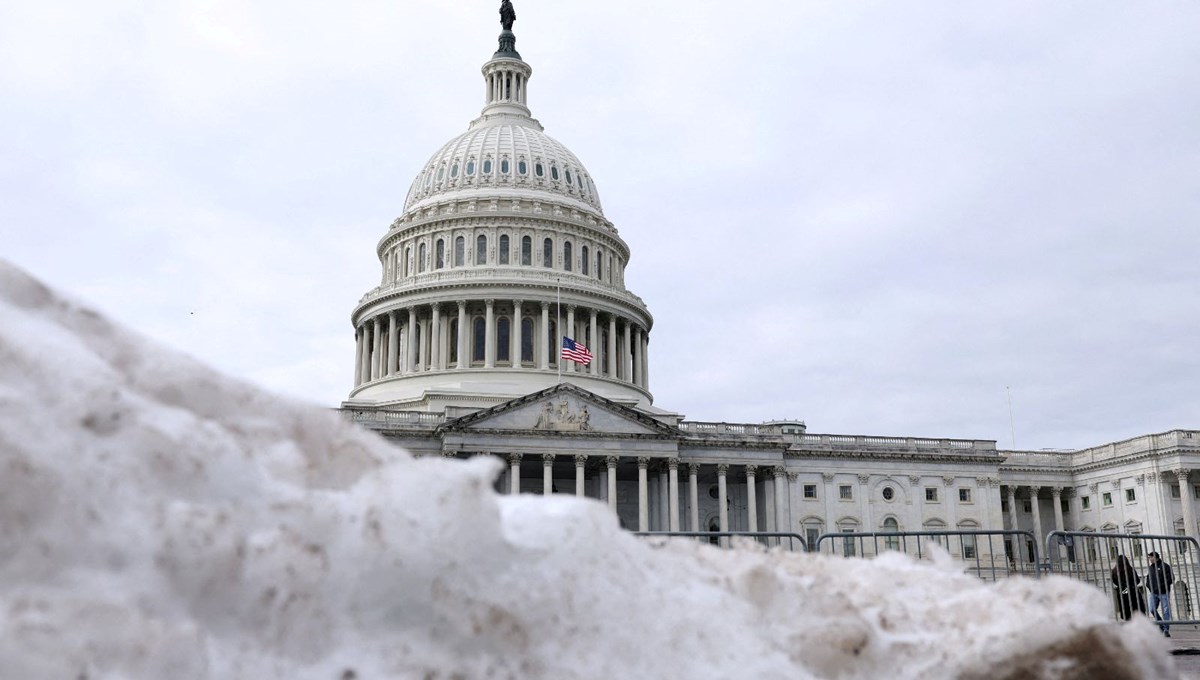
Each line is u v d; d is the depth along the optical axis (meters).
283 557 4.34
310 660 4.28
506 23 128.38
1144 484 92.56
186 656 3.81
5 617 3.50
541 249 106.19
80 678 3.53
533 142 115.50
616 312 105.12
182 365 4.93
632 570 5.71
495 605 4.82
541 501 5.83
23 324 4.36
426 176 114.81
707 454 85.12
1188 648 20.56
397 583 4.59
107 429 4.16
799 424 109.50
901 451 90.88
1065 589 6.87
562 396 81.62
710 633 5.73
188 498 4.28
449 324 102.44
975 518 91.31
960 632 6.65
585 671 5.00
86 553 3.84
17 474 3.73
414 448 81.31
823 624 6.21
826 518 88.69
